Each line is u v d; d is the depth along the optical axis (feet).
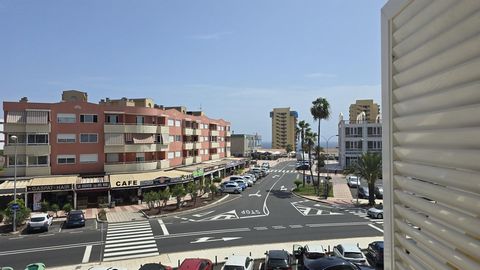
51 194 135.64
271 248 80.89
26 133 139.23
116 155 155.84
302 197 165.27
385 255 12.05
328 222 110.32
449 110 8.31
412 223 10.28
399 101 11.14
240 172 265.75
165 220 116.67
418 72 9.81
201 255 76.48
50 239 93.66
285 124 589.32
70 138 147.33
